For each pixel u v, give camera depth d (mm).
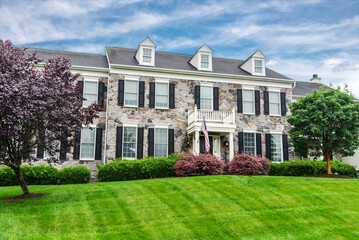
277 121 22641
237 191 12375
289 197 11945
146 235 8414
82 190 12383
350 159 25484
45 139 10922
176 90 21234
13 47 10883
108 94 19969
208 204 10875
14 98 8953
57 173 16484
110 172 17156
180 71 21156
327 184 13969
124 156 19531
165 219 9508
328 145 18156
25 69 10547
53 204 10328
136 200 11031
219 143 21297
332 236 9008
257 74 23203
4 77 9172
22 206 10023
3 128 9328
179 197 11508
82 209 9930
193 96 21438
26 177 15828
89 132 19703
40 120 10953
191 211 10219
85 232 8383
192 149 20719
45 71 11070
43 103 9570
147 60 21312
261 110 22547
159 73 21047
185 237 8469
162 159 18156
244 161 17859
